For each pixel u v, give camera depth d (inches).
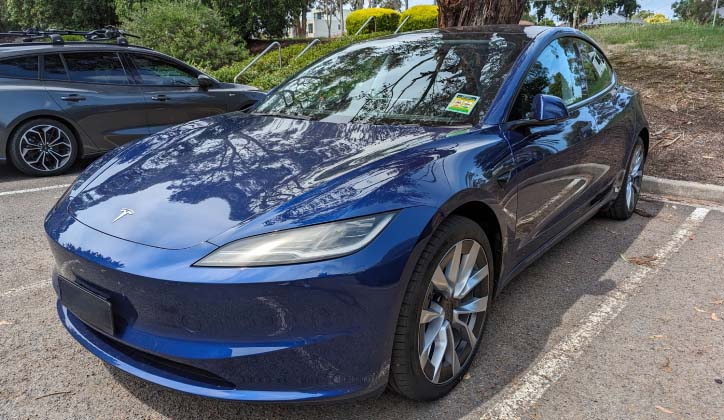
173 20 591.8
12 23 1230.3
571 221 141.0
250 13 784.3
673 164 233.6
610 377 99.3
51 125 236.8
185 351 76.8
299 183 86.5
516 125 110.2
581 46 156.3
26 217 182.5
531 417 89.0
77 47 246.5
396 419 88.5
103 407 91.4
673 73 381.7
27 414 89.2
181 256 76.3
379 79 129.2
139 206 87.1
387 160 91.2
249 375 76.0
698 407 91.2
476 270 97.0
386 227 78.9
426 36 143.6
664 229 175.3
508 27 143.2
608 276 141.3
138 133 259.9
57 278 93.0
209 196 86.1
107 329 82.5
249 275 73.2
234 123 124.0
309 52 560.1
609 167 156.3
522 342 110.8
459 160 94.7
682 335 113.2
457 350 96.4
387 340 79.8
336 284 74.4
